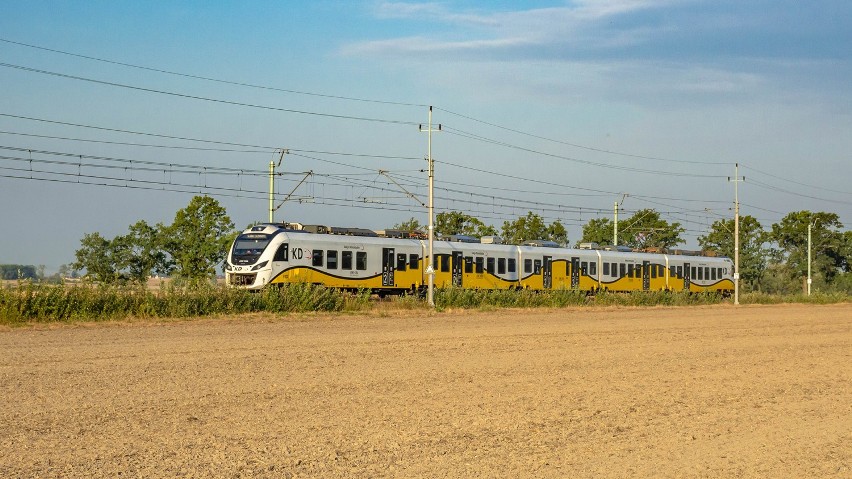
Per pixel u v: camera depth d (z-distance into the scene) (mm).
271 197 55875
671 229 108938
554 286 61281
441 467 12500
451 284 51562
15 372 20172
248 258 46438
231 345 26812
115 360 22594
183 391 17953
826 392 20359
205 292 38844
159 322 34594
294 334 31234
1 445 13102
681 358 26500
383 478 11891
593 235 110625
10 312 32531
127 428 14406
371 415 15961
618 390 19688
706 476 12578
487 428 15133
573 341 31156
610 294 61406
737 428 15859
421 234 55125
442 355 25625
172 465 12188
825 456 14023
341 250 48875
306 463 12500
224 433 14227
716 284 76688
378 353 25719
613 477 12305
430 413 16297
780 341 33469
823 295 80250
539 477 12148
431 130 48719
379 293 51812
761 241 109812
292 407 16531
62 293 34562
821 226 113250
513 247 58969
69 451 12828
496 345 28984
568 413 16703
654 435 15047
